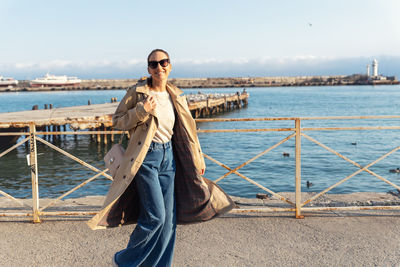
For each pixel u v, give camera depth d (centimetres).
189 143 281
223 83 15962
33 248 350
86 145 2067
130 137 273
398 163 1500
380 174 1312
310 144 2034
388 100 6038
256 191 1099
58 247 352
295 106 5212
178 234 375
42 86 15775
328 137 2314
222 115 4081
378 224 395
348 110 4491
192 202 287
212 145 2081
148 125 262
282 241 358
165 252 277
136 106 258
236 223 402
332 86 15450
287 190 1120
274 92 10431
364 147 1933
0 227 400
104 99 8000
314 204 461
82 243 360
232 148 1972
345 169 1398
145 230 259
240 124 3331
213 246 348
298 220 410
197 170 283
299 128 413
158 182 265
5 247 352
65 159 1641
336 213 430
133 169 260
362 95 7750
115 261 277
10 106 6112
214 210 298
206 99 3519
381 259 319
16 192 1126
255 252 335
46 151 1869
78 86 15925
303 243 353
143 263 274
